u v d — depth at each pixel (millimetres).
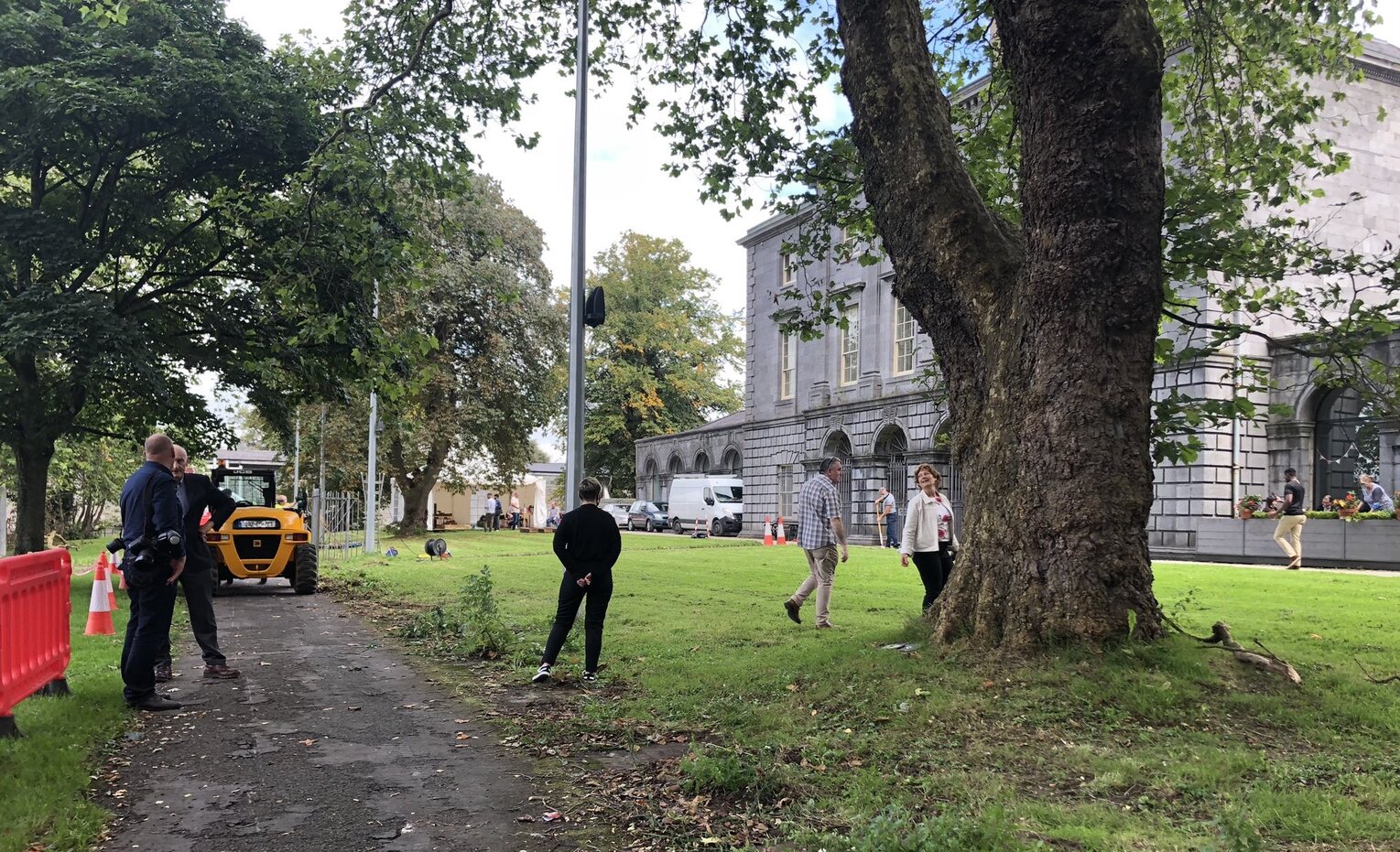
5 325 12422
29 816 4109
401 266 11562
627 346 57281
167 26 14539
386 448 33281
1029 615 6160
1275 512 21000
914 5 7621
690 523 42906
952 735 5074
